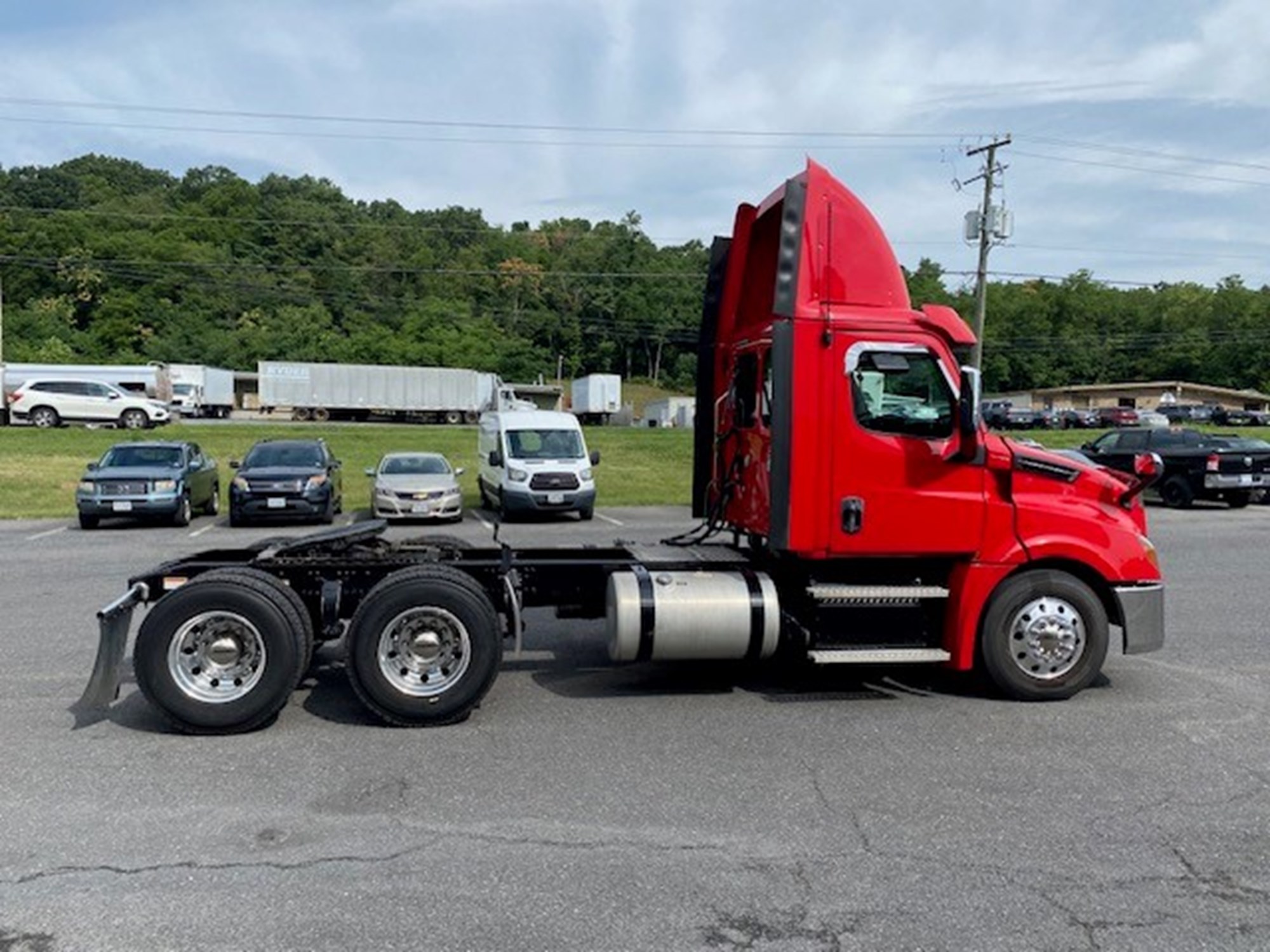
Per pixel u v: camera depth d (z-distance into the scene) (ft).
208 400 211.41
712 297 25.93
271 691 18.49
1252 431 178.29
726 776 16.30
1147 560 21.34
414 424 183.62
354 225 384.68
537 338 415.85
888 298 20.95
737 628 20.48
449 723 19.06
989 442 21.40
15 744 17.95
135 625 29.27
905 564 21.47
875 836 13.89
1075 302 396.37
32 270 327.47
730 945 10.89
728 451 24.70
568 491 62.90
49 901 11.85
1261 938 11.11
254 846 13.48
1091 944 10.96
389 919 11.45
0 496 74.33
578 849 13.43
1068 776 16.38
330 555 21.54
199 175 440.04
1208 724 19.35
